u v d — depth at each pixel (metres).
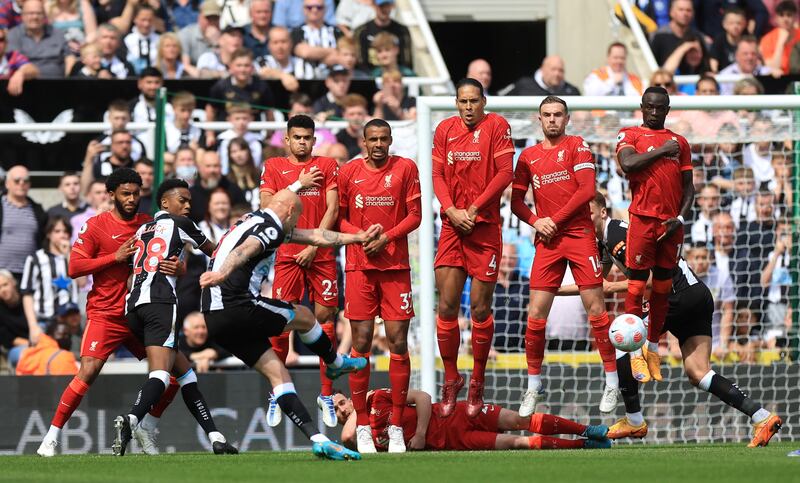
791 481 20.66
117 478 22.00
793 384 38.81
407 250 31.77
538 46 68.75
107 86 48.50
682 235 31.39
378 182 31.38
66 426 36.69
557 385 38.41
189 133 42.88
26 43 51.53
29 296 41.12
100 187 42.25
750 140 39.91
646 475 21.88
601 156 41.28
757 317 41.19
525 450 32.47
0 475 23.22
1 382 36.69
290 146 32.62
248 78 48.97
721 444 34.75
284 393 26.22
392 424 32.38
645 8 58.81
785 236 41.44
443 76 54.53
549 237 31.42
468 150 31.73
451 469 23.45
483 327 32.41
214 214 41.59
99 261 31.33
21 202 41.59
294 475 22.17
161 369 29.78
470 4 64.69
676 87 49.28
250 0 54.44
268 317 25.97
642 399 38.31
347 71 50.81
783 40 58.00
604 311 31.39
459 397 38.47
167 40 51.81
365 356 31.91
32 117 48.72
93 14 53.03
